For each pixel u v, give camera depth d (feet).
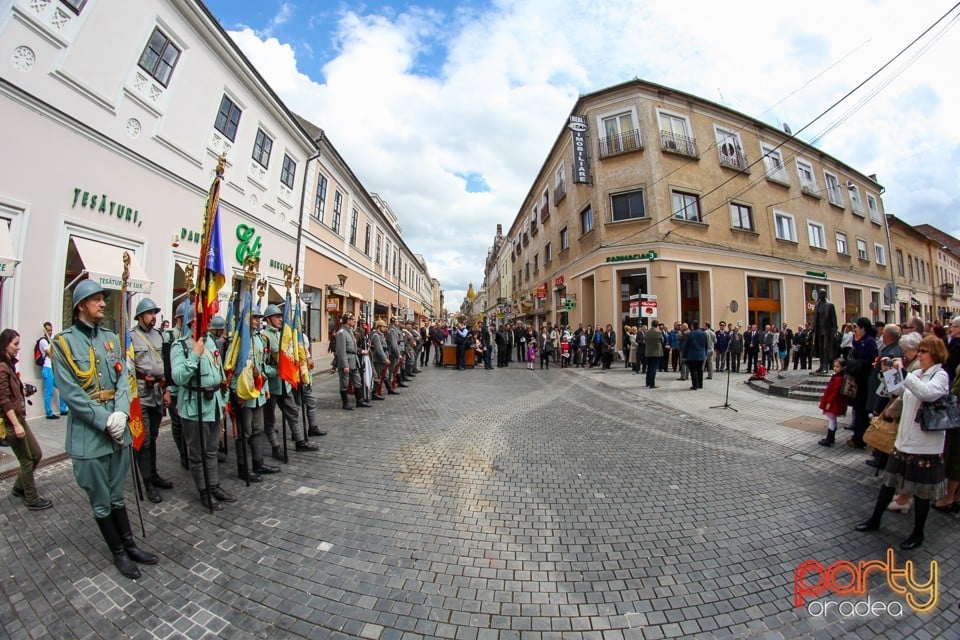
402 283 125.59
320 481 14.60
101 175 25.30
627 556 10.12
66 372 9.00
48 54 21.95
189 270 14.12
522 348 67.82
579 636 7.57
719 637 7.63
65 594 8.64
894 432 11.71
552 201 81.46
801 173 73.15
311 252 56.39
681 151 56.29
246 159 41.22
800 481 15.05
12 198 20.36
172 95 30.96
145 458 13.00
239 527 11.36
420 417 24.52
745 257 60.39
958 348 15.84
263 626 7.75
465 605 8.34
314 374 43.88
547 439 20.01
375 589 8.79
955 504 12.72
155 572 9.36
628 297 57.98
